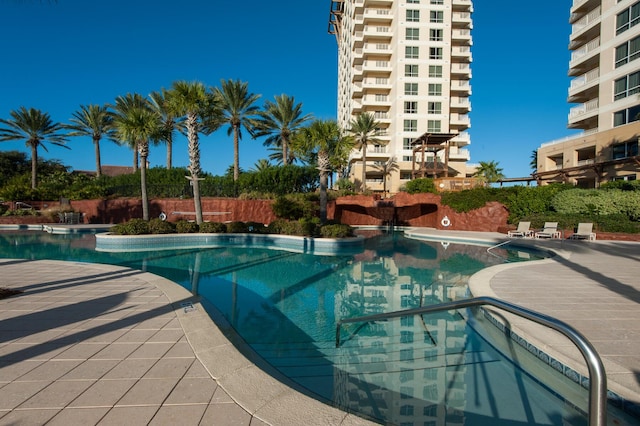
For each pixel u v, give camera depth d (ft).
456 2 136.05
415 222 95.96
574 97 97.35
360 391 11.63
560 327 6.27
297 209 84.23
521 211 69.00
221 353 11.71
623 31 77.82
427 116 130.21
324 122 59.36
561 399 11.19
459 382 12.27
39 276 25.35
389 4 136.46
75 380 9.87
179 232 56.08
